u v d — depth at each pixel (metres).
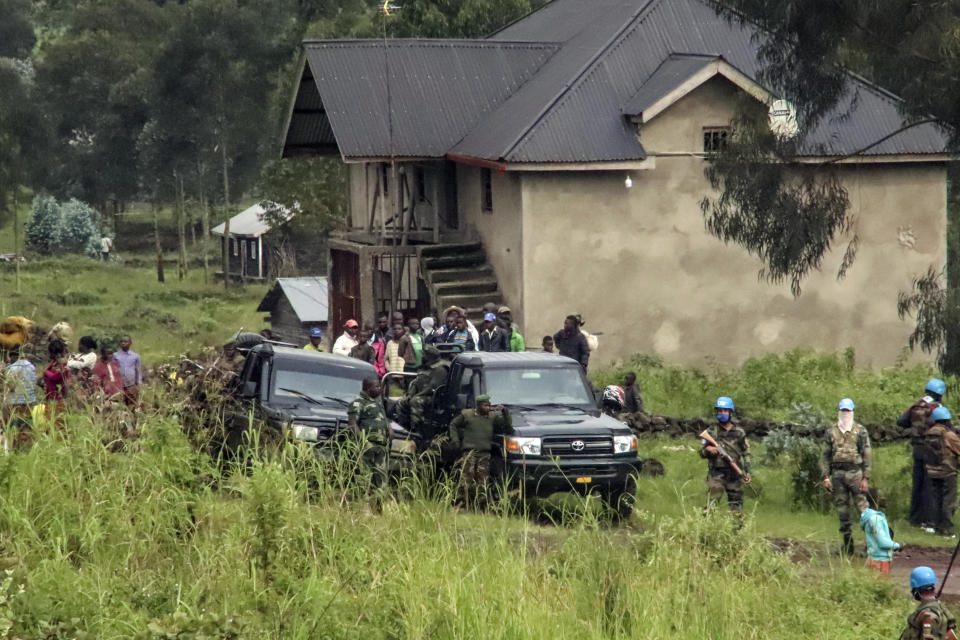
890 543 51.19
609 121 109.00
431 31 180.75
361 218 142.88
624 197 109.25
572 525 56.44
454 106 118.94
